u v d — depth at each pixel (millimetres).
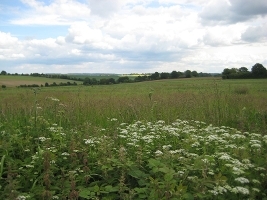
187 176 4562
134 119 10070
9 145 5840
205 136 6484
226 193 4133
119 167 4984
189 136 6543
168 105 12227
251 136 6629
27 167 5070
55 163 5398
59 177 4977
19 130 6836
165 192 3912
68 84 69750
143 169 5137
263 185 4457
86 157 5352
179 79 87250
